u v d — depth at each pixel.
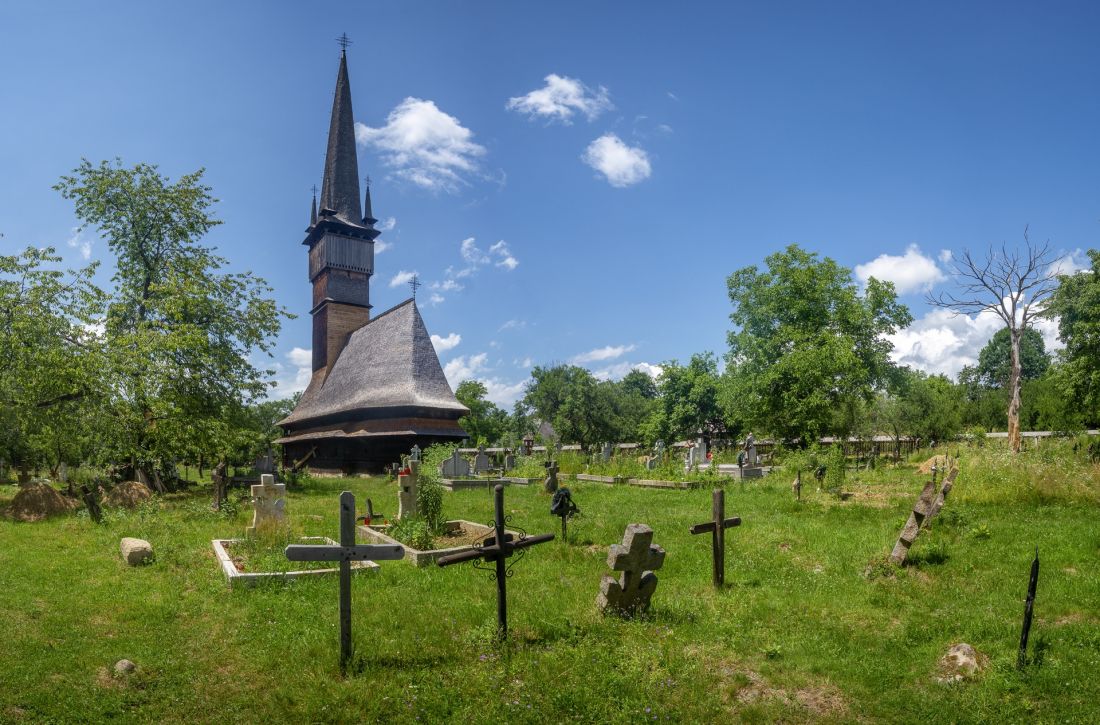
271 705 6.22
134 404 23.75
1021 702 6.10
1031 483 14.95
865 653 7.32
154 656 7.30
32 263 23.03
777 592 9.39
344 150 61.69
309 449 51.72
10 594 9.38
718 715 6.11
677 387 61.56
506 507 19.06
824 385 35.06
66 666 6.93
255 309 32.69
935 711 6.07
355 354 53.31
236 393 31.34
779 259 38.84
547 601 8.90
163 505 19.89
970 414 51.97
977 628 7.64
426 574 10.57
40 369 21.81
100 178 31.03
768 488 20.97
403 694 6.36
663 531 13.71
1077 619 7.87
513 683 6.58
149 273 31.80
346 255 59.22
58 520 17.16
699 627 8.01
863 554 11.04
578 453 32.97
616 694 6.34
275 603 9.03
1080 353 32.38
